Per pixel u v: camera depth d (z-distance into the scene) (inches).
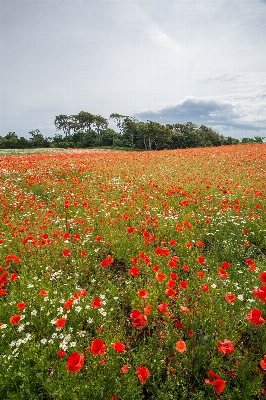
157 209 343.9
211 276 202.2
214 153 1019.9
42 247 248.7
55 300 166.7
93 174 573.3
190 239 263.3
